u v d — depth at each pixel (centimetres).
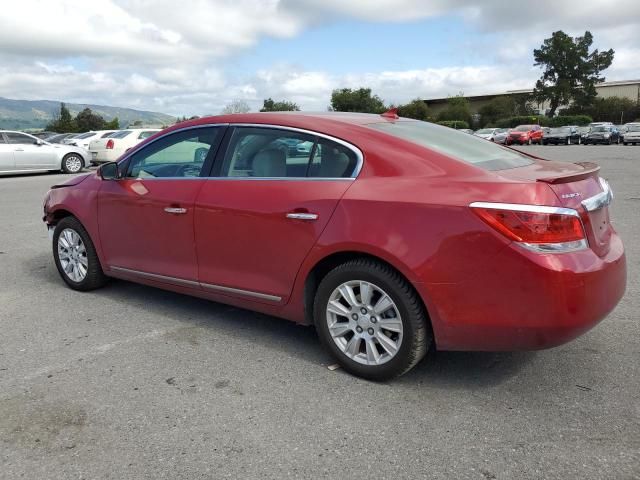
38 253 705
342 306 355
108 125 8031
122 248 481
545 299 292
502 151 398
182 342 416
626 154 2800
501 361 374
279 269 376
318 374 361
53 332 437
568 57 8244
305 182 366
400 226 321
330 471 262
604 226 340
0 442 289
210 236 408
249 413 314
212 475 261
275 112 417
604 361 369
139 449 282
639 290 508
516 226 294
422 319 328
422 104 8444
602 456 268
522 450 275
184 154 439
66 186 538
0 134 1780
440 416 308
